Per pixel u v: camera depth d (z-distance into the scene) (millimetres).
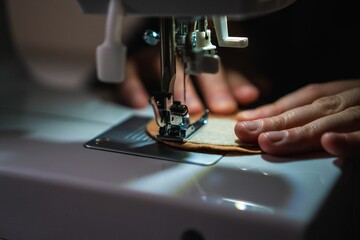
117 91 433
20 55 441
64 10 431
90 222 282
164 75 316
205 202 254
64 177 283
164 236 266
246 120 350
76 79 449
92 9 288
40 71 452
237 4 256
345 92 350
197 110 378
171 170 292
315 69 444
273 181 277
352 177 305
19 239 306
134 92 426
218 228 252
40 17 435
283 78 442
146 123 370
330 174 283
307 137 306
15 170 293
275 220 241
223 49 433
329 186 271
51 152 323
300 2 428
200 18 295
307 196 260
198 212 253
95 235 283
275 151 306
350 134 295
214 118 371
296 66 443
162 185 273
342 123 312
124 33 453
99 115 396
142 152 317
